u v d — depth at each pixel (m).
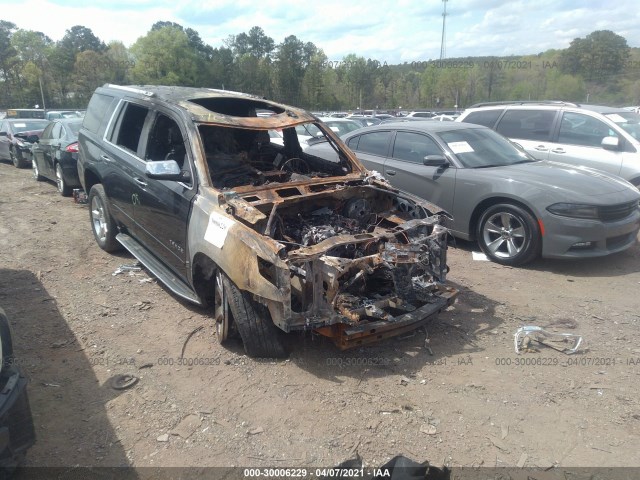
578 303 5.21
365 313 3.82
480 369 3.97
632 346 4.33
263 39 88.50
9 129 15.88
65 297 5.33
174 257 4.82
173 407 3.50
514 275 6.00
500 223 6.41
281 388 3.71
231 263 3.80
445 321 4.79
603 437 3.20
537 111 9.30
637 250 6.94
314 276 3.62
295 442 3.17
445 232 4.43
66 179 10.17
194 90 5.88
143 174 5.15
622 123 8.53
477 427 3.30
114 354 4.18
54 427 3.30
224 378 3.84
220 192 4.22
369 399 3.58
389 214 4.90
